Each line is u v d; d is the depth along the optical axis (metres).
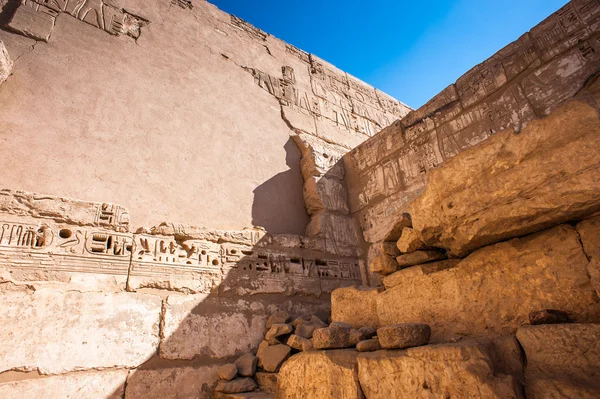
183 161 4.67
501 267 2.20
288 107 6.51
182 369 3.41
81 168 3.87
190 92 5.28
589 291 1.80
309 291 4.68
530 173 1.89
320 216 5.45
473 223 2.15
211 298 3.90
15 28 4.14
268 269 4.49
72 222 3.43
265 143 5.78
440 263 2.64
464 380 1.75
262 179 5.41
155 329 3.43
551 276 1.96
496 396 1.62
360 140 7.33
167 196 4.33
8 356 2.72
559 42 4.00
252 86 6.22
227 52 6.23
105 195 3.89
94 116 4.21
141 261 3.62
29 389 2.71
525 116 4.09
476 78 4.73
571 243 1.92
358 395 2.23
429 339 2.30
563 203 1.79
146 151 4.41
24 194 3.28
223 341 3.78
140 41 5.18
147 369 3.25
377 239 5.35
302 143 6.10
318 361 2.59
